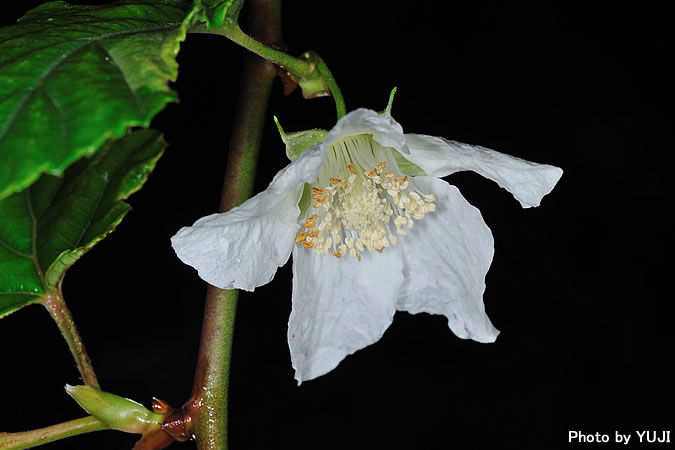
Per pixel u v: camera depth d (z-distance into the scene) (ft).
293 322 0.44
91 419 0.44
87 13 0.43
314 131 0.42
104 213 0.44
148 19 0.43
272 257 0.43
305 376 0.44
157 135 0.44
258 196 0.41
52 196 0.44
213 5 0.41
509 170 0.43
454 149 0.44
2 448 0.43
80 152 0.36
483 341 0.44
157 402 0.44
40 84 0.38
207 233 0.41
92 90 0.37
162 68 0.38
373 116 0.41
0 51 0.39
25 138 0.36
